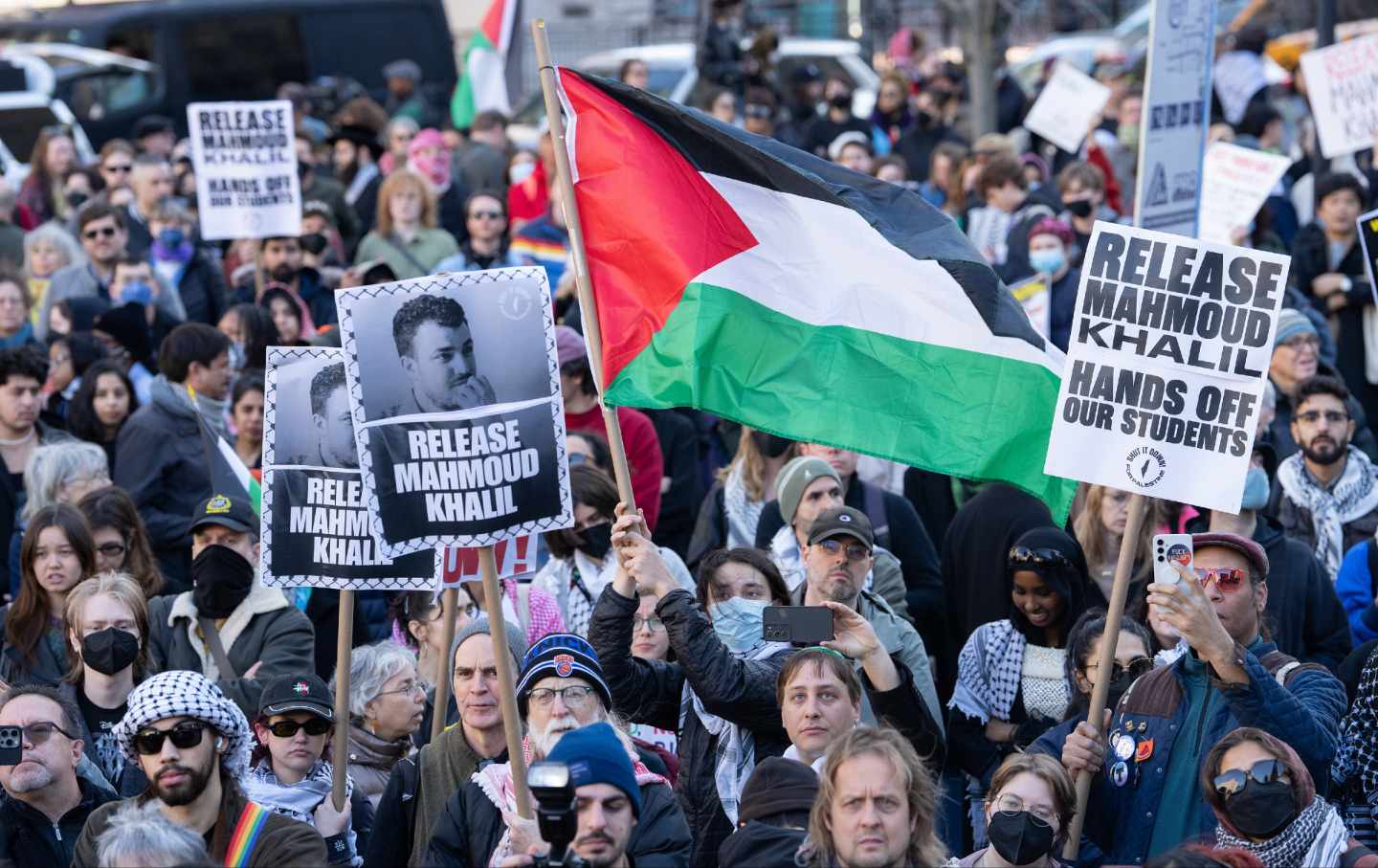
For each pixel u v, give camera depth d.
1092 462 7.56
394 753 8.66
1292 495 11.26
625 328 8.40
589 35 39.00
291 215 15.03
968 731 9.20
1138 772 7.50
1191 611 7.15
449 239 16.48
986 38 27.53
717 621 8.67
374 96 28.84
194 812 7.11
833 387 8.38
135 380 13.79
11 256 17.00
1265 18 29.16
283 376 8.11
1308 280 15.09
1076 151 19.75
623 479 8.20
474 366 7.43
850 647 7.96
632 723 8.38
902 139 22.86
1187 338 7.52
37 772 7.71
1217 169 15.84
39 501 11.11
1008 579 10.11
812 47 29.28
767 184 8.52
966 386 8.37
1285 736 7.11
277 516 8.08
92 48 28.06
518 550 8.49
